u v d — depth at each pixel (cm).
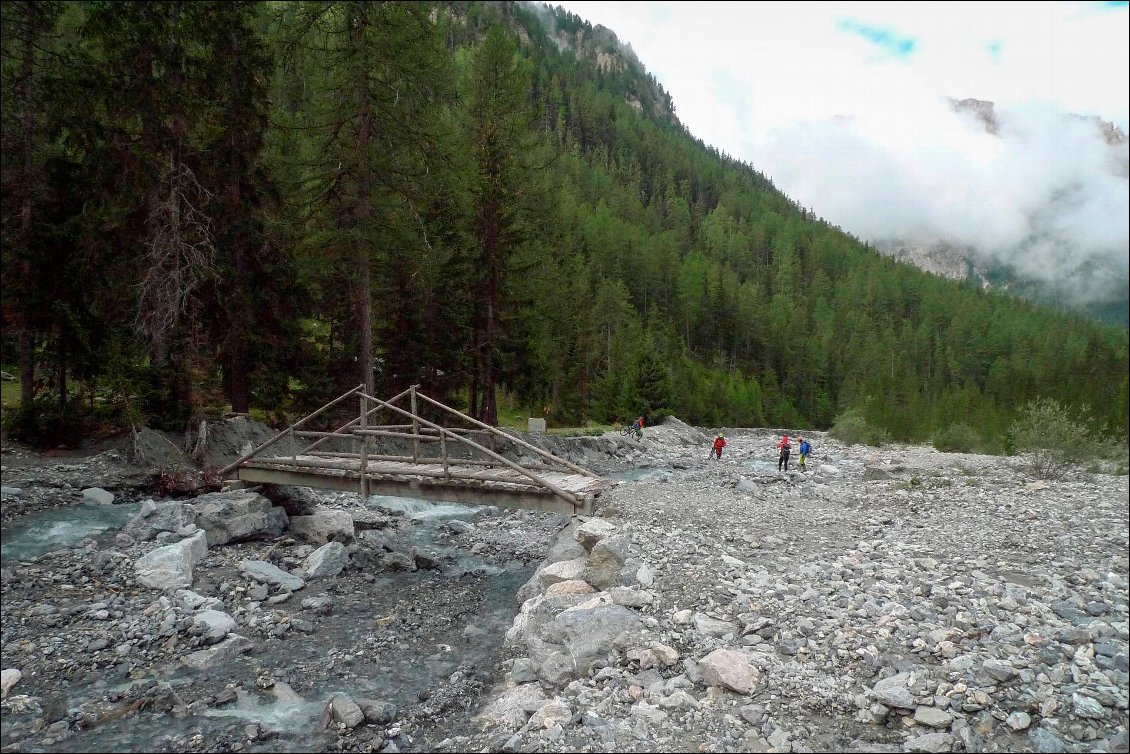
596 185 13500
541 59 19088
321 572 1259
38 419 1836
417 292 2869
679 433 4909
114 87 1909
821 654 724
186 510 1339
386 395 2894
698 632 791
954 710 604
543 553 1533
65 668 841
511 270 3156
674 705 640
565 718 636
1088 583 995
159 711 747
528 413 4800
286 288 2441
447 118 3303
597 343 6234
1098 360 7644
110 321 2103
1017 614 825
